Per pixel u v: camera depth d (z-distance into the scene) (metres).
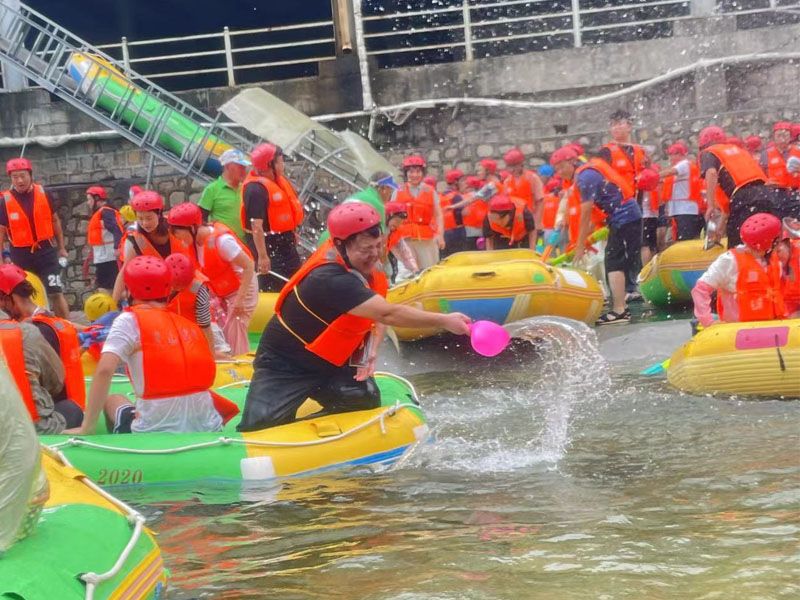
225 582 3.49
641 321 10.09
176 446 4.98
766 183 8.88
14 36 17.80
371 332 5.39
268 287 9.53
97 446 4.95
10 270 5.48
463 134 17.84
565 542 3.74
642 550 3.61
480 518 4.12
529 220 10.99
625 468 4.89
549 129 17.70
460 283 9.16
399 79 18.00
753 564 3.40
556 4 19.52
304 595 3.32
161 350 5.26
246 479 4.89
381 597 3.28
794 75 17.25
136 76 16.61
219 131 17.72
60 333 5.54
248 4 21.41
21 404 2.83
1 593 2.52
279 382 5.34
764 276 6.91
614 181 9.89
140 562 3.11
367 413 5.35
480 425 6.15
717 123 17.31
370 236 5.07
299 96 18.08
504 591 3.28
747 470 4.68
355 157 12.10
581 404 6.67
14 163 11.02
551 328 7.75
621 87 17.67
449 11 18.73
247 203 9.25
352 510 4.34
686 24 17.53
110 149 17.62
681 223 12.32
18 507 2.77
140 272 5.28
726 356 6.62
